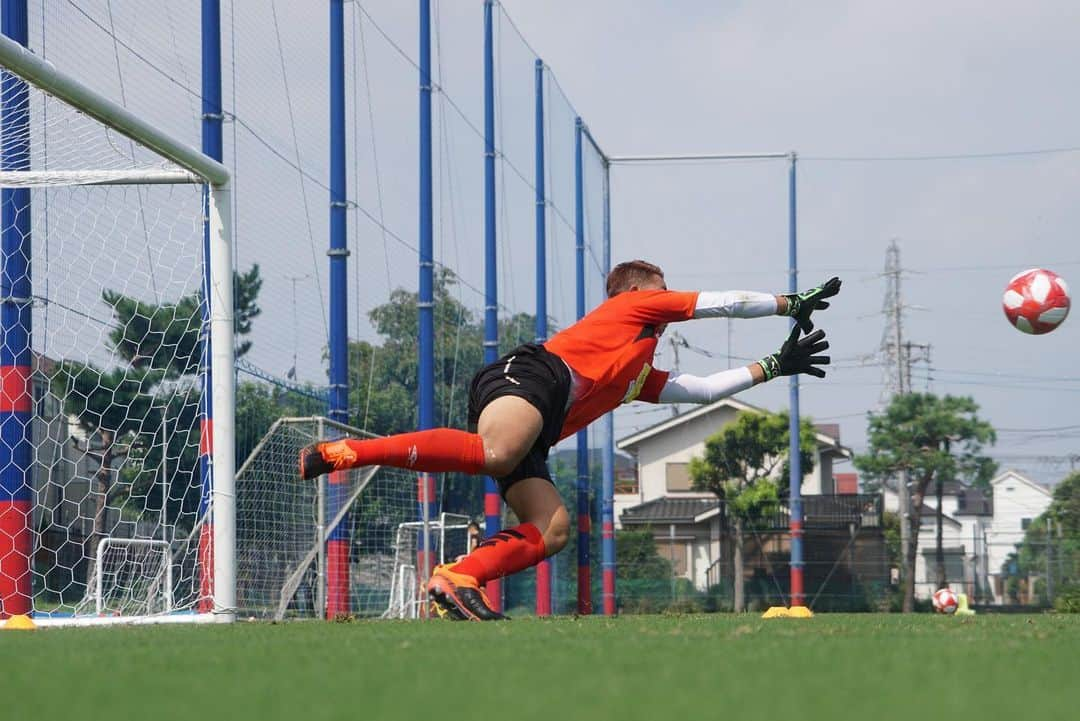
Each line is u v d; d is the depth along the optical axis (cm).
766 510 8244
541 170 4619
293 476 2678
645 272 1397
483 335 4009
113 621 1759
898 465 8588
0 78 2067
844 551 8044
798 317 1356
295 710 504
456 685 578
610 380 1273
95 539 2250
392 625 1255
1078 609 7181
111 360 2241
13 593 2011
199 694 560
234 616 1792
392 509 3462
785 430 8406
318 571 2658
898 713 487
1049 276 1947
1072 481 8412
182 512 2138
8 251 2072
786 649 784
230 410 1830
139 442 2273
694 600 7681
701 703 511
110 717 497
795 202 6181
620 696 533
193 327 2294
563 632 1006
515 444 1206
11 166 2102
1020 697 546
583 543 5000
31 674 656
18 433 2045
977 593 8269
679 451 10762
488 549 1253
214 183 1856
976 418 8588
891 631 1047
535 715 479
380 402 3253
